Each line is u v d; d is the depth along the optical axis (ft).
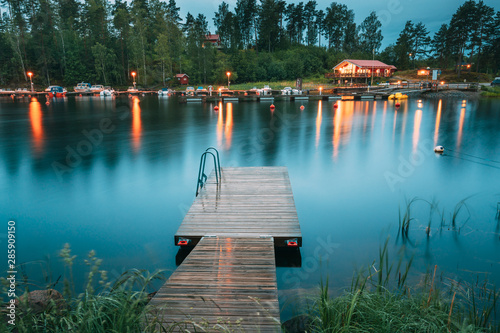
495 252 17.15
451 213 22.71
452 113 87.71
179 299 11.27
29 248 17.97
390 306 10.37
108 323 8.48
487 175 31.94
